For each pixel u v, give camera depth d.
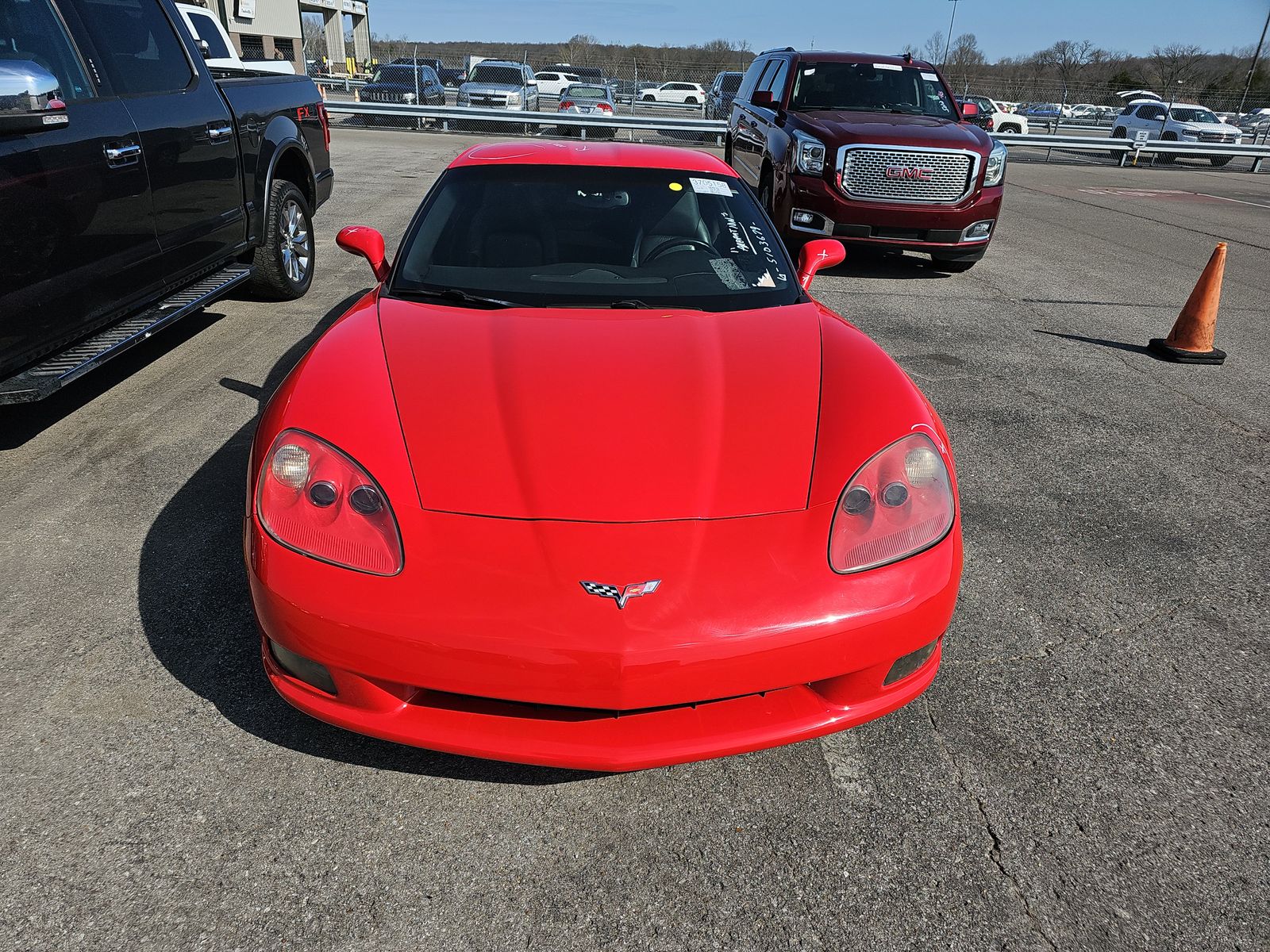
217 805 1.89
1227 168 21.91
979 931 1.70
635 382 2.16
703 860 1.83
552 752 1.78
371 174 11.66
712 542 1.78
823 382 2.24
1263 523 3.40
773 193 7.95
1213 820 1.99
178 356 4.59
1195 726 2.28
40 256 3.06
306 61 32.34
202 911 1.66
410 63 22.39
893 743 2.18
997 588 2.87
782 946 1.65
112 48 3.70
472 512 1.80
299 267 5.71
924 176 7.11
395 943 1.62
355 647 1.72
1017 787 2.05
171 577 2.68
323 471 1.85
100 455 3.46
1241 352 5.70
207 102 4.38
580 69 25.97
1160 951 1.67
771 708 1.87
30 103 2.72
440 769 2.03
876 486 1.92
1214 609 2.81
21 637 2.38
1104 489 3.62
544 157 3.27
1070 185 15.76
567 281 2.74
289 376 2.31
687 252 2.91
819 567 1.78
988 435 4.13
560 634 1.66
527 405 2.05
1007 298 6.90
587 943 1.64
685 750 1.79
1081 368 5.19
